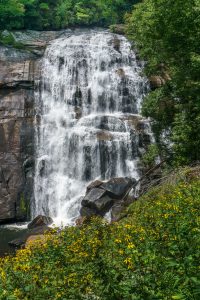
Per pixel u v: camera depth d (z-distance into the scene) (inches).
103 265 277.3
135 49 1368.1
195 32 759.7
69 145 1150.3
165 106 920.9
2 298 273.4
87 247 353.4
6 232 921.5
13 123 1136.8
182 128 802.2
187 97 821.2
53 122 1191.6
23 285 289.0
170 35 770.8
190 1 753.0
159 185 698.8
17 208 1067.3
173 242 271.9
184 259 240.2
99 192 935.0
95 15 1815.9
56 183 1127.0
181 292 215.0
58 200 1111.0
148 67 975.6
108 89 1273.4
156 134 966.4
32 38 1487.5
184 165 758.5
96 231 409.1
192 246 260.2
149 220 414.6
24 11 1573.6
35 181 1114.1
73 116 1213.7
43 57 1327.5
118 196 938.7
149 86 1262.3
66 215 1073.5
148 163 1037.2
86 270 296.8
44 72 1262.3
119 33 1563.7
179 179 639.1
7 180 1079.0
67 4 1775.3
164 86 908.0
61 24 1742.1
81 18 1775.3
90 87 1275.8
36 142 1154.0
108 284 251.8
